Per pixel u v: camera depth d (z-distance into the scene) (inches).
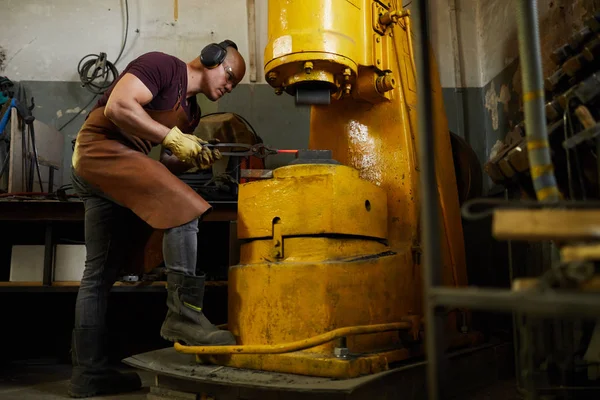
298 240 60.5
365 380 49.0
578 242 29.4
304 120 124.0
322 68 67.7
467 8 130.6
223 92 78.5
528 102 37.8
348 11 69.4
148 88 66.3
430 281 27.8
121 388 72.2
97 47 125.9
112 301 115.0
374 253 65.4
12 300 112.8
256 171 66.8
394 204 73.2
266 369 56.8
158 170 66.2
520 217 27.2
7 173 104.1
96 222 71.7
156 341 114.1
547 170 36.9
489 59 122.6
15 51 124.0
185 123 75.8
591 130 41.8
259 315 60.1
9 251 112.9
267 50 70.7
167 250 64.5
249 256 65.1
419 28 32.8
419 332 65.1
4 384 79.6
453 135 95.0
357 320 58.5
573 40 59.1
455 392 63.4
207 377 54.6
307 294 57.1
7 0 126.0
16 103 106.3
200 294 64.4
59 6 126.6
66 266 98.8
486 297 24.3
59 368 97.0
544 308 22.2
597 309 20.9
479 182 95.3
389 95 75.7
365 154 76.8
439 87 85.0
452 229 78.8
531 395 34.6
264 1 129.3
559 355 52.5
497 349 75.7
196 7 128.9
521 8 38.3
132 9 127.9
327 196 59.1
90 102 122.6
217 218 96.1
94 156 67.8
